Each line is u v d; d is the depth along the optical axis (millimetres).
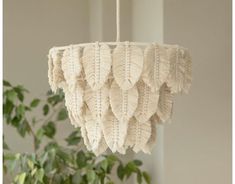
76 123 1926
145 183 3562
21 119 3393
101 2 3719
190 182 3273
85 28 3990
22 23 3850
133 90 1676
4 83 3363
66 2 3957
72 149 3492
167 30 3207
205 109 3295
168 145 3240
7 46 3809
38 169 3145
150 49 1648
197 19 3262
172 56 1703
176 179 3252
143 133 1751
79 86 1724
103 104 1700
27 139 3850
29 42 3865
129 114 1676
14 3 3828
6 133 3809
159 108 1771
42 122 3881
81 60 1677
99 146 1790
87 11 4000
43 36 3900
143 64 1637
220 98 3316
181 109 3260
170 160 3244
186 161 3268
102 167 3307
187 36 3240
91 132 1793
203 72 3283
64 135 3936
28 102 3854
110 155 3352
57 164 3205
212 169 3314
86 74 1655
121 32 3775
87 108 1769
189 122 3271
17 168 3783
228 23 3314
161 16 3221
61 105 3834
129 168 3322
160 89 1774
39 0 3893
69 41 3963
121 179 3359
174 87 1722
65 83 1840
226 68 3316
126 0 3787
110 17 3744
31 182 3215
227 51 3316
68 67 1723
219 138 3324
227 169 3334
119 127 1725
